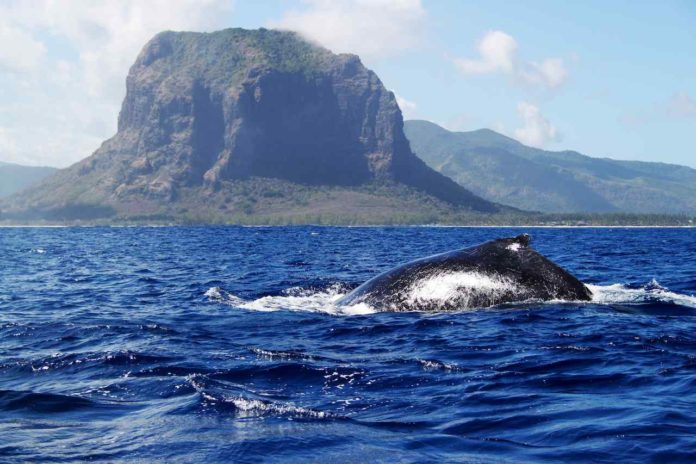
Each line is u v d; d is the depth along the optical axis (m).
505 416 8.82
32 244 81.00
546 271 18.61
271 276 30.03
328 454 7.33
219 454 7.33
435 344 13.83
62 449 7.62
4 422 8.76
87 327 16.14
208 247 67.00
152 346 13.78
